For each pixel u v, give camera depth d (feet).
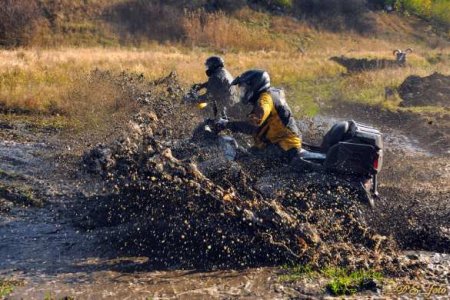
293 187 22.89
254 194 22.35
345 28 179.83
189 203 21.88
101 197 25.77
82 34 133.90
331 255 20.88
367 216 23.56
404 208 25.44
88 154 28.45
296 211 22.12
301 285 19.11
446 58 141.79
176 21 146.51
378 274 19.97
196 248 21.57
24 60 73.67
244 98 24.08
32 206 25.95
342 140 23.36
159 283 19.16
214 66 34.78
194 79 66.49
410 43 183.62
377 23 187.93
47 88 54.29
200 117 34.53
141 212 23.32
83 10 140.97
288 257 20.97
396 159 39.11
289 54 121.49
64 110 48.11
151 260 21.06
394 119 56.59
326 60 106.42
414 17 203.82
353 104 62.80
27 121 44.96
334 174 22.95
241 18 165.68
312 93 70.69
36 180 29.17
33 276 19.51
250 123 23.54
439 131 48.57
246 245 21.24
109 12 143.13
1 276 19.44
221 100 34.32
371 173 22.80
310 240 21.13
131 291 18.48
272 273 20.11
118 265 20.57
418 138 48.60
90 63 74.59
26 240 22.53
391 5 203.51
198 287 18.89
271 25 166.50
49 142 38.11
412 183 32.37
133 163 23.20
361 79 81.51
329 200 22.59
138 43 136.46
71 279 19.34
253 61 93.91
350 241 22.07
